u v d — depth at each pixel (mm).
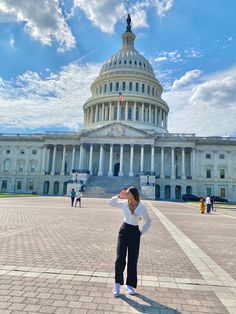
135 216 6453
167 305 5609
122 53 108938
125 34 116500
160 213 28109
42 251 9836
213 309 5477
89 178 76250
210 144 82312
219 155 81750
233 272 8180
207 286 6852
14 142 91250
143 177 71562
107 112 97938
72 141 86312
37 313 5027
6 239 11742
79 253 9742
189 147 81125
